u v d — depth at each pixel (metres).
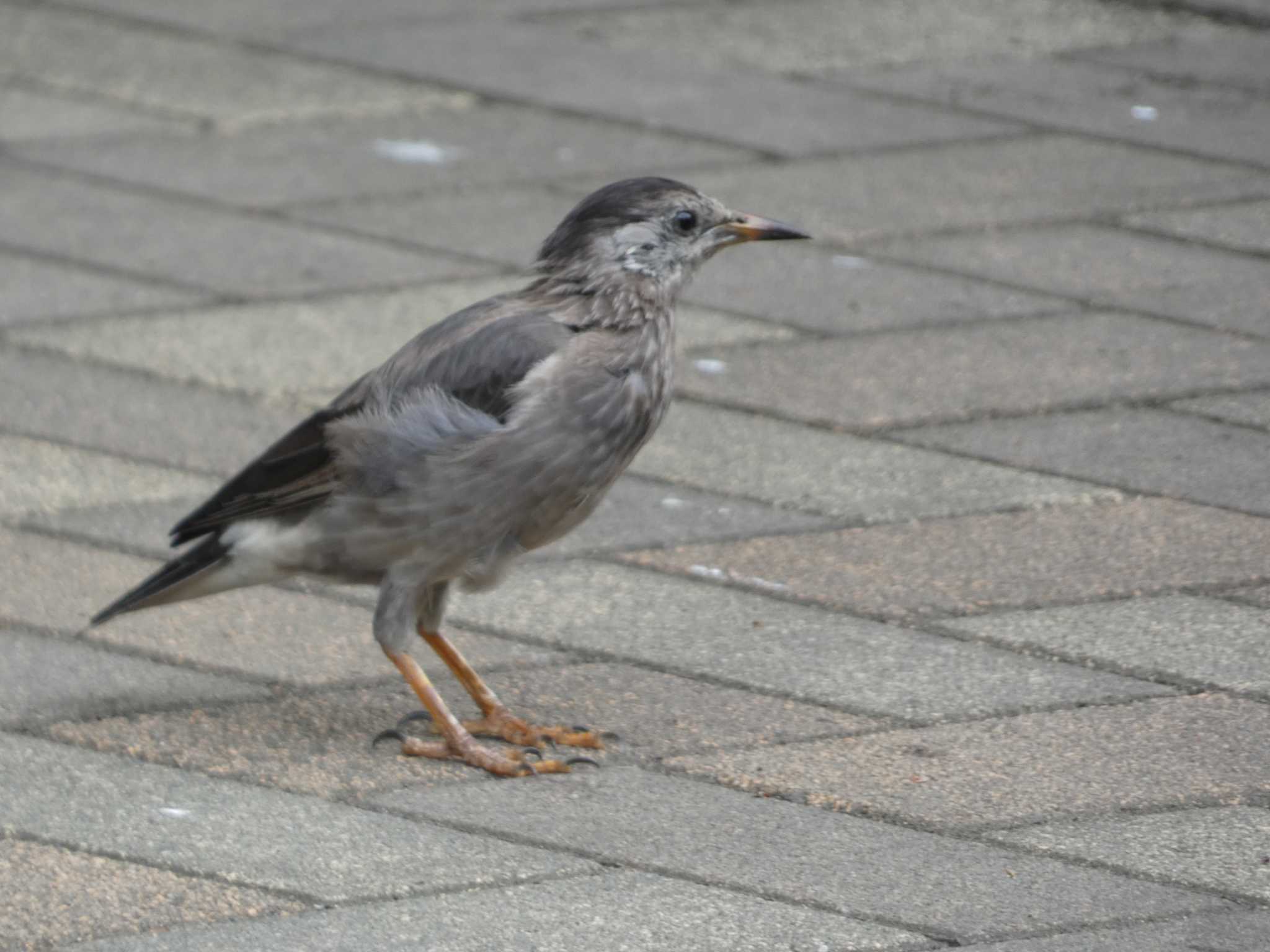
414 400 9.05
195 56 19.86
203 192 16.69
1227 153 17.42
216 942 7.69
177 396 13.22
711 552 11.36
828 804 8.73
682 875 8.17
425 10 21.41
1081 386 13.33
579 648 10.34
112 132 17.98
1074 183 16.83
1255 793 8.75
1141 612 10.52
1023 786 8.85
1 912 7.89
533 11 21.44
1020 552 11.23
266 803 8.80
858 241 15.76
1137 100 18.73
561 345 9.16
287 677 10.09
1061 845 8.35
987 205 16.39
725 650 10.27
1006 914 7.84
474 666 10.18
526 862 8.30
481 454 8.93
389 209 16.31
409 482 9.00
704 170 16.94
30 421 12.85
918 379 13.51
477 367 9.05
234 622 10.66
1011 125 18.11
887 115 18.34
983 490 12.01
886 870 8.19
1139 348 13.88
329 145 17.72
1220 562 11.05
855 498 11.97
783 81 19.27
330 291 14.82
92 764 9.12
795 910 7.89
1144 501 11.80
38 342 13.99
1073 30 20.91
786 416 13.05
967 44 20.44
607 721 9.59
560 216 16.06
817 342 14.12
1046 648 10.17
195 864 8.27
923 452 12.52
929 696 9.73
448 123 18.19
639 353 9.34
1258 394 13.15
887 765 9.07
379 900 8.00
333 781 9.02
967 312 14.54
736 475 12.31
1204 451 12.41
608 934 7.74
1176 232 15.81
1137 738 9.26
